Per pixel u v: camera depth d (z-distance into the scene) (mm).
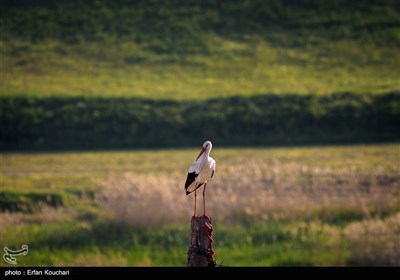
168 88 51031
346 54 59156
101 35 62812
